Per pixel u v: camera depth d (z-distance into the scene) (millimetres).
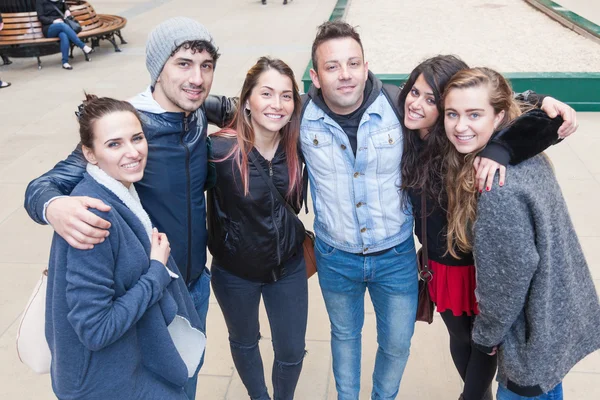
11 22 9375
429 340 3314
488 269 1900
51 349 1721
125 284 1678
